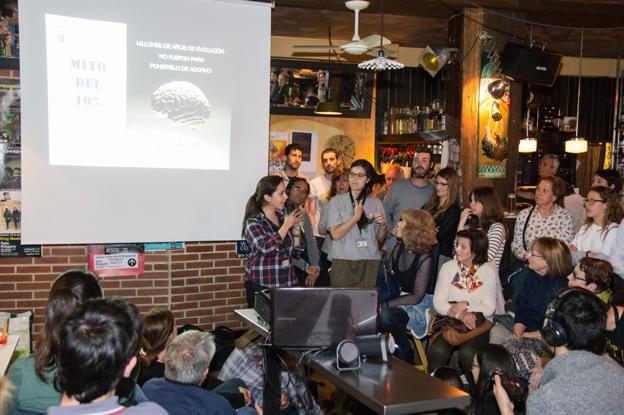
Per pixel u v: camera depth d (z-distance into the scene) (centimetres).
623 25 710
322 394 418
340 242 479
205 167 497
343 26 696
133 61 471
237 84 502
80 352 153
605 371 205
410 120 751
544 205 494
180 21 482
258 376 355
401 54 805
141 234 483
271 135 764
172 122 485
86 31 457
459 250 424
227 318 530
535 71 627
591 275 362
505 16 611
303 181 514
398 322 423
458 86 629
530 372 382
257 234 441
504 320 438
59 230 462
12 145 458
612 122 930
